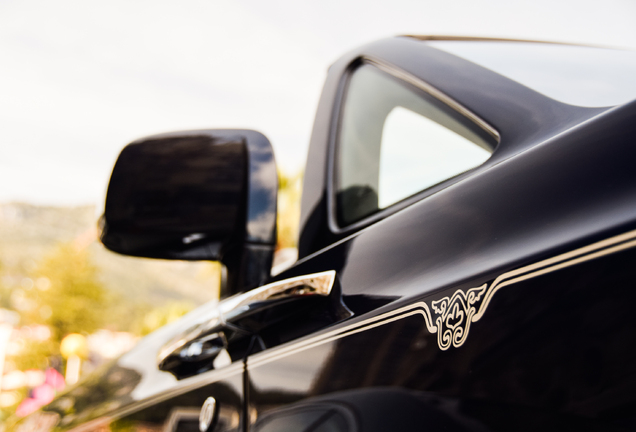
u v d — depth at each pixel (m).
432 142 0.89
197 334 1.12
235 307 0.98
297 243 1.13
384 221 0.80
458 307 0.55
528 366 0.46
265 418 0.83
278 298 0.88
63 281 34.91
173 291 149.38
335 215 1.05
